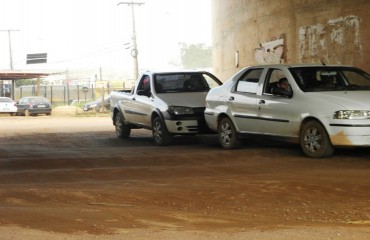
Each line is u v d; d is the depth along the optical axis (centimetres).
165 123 1434
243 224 637
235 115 1263
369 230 598
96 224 632
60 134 1977
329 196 775
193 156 1176
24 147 1502
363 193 787
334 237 569
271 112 1164
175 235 582
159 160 1136
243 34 2217
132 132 1997
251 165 1038
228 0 2398
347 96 1069
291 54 1823
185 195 792
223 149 1312
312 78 1156
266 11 1984
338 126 1031
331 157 1088
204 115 1398
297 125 1106
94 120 3134
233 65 2356
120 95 1727
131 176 959
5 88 6581
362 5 1481
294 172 948
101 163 1116
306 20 1730
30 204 747
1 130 2273
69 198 782
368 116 1024
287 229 607
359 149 1184
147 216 678
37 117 3762
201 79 1579
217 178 913
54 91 7750
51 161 1148
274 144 1357
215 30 2664
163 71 1591
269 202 751
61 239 565
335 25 1591
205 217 674
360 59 1495
